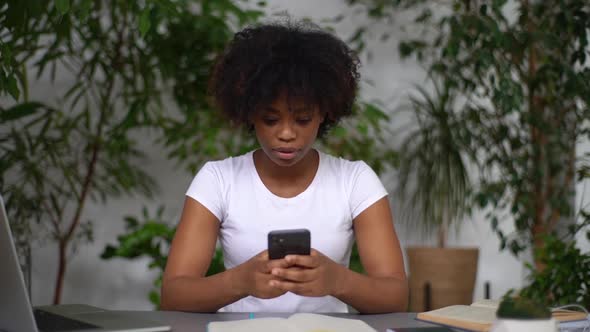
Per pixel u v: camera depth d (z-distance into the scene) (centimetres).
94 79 316
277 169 147
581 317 113
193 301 128
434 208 321
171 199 339
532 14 296
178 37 283
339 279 124
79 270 331
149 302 341
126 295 339
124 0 271
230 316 126
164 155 336
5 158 282
